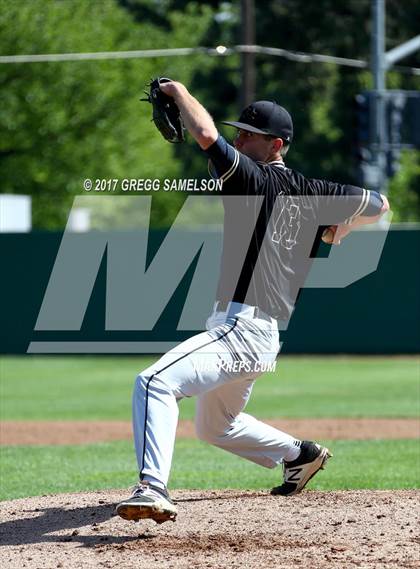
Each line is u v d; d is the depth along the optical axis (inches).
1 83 3897.6
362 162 2393.0
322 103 5118.1
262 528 701.9
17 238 2829.7
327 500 780.0
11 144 3959.2
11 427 1541.6
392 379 2198.6
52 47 3924.7
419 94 2381.9
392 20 5009.8
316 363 2559.1
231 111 5506.9
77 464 1190.9
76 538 690.8
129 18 4557.1
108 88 4015.8
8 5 3905.0
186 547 660.7
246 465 1181.7
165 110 669.9
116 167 4033.0
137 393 664.4
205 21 5196.9
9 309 2837.1
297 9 4980.3
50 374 2407.7
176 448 1343.5
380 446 1307.8
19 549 669.3
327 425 1512.1
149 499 631.8
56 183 4020.7
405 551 643.5
